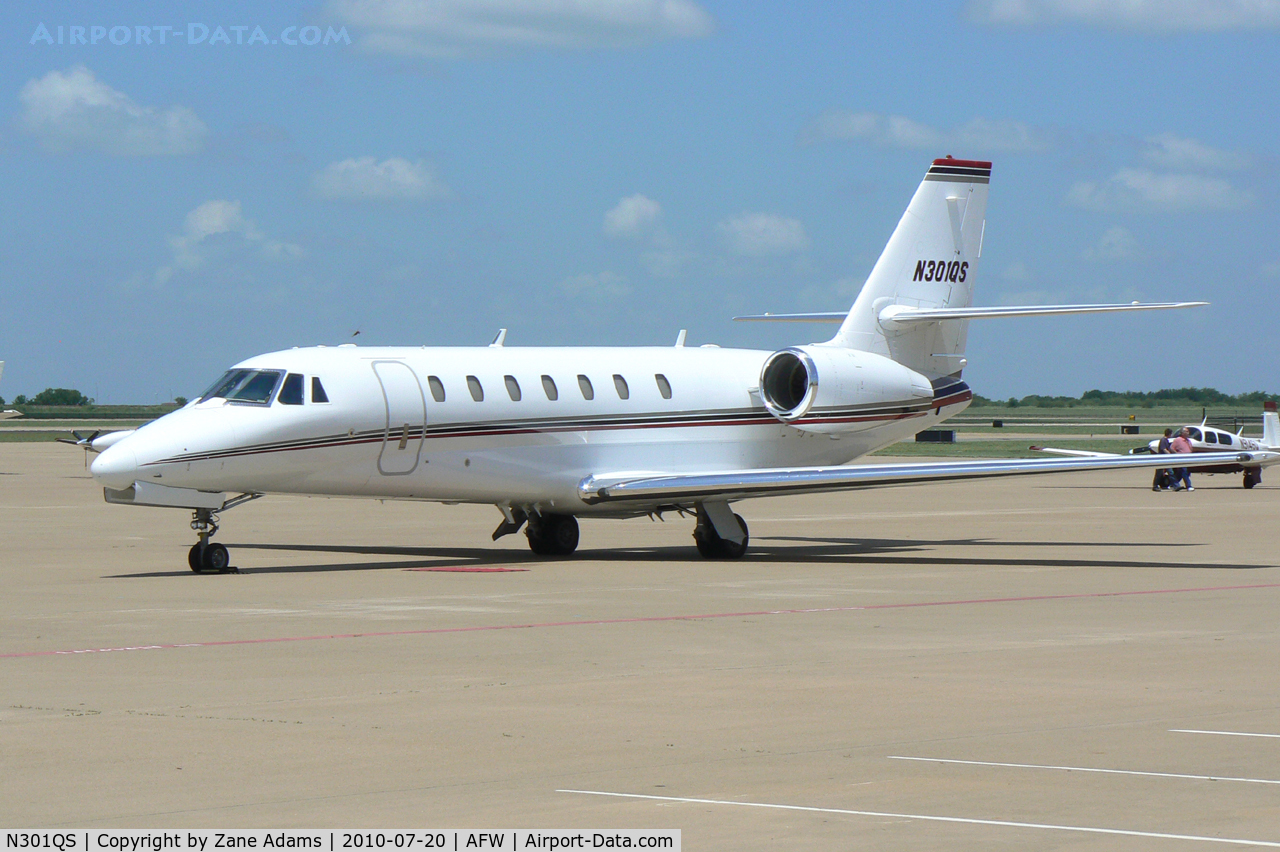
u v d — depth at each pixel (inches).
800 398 2802.7
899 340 2942.9
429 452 2416.3
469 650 1471.5
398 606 1840.6
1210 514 3809.1
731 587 2071.9
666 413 2677.2
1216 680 1282.0
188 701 1190.9
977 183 3021.7
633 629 1627.7
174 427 2237.9
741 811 847.1
